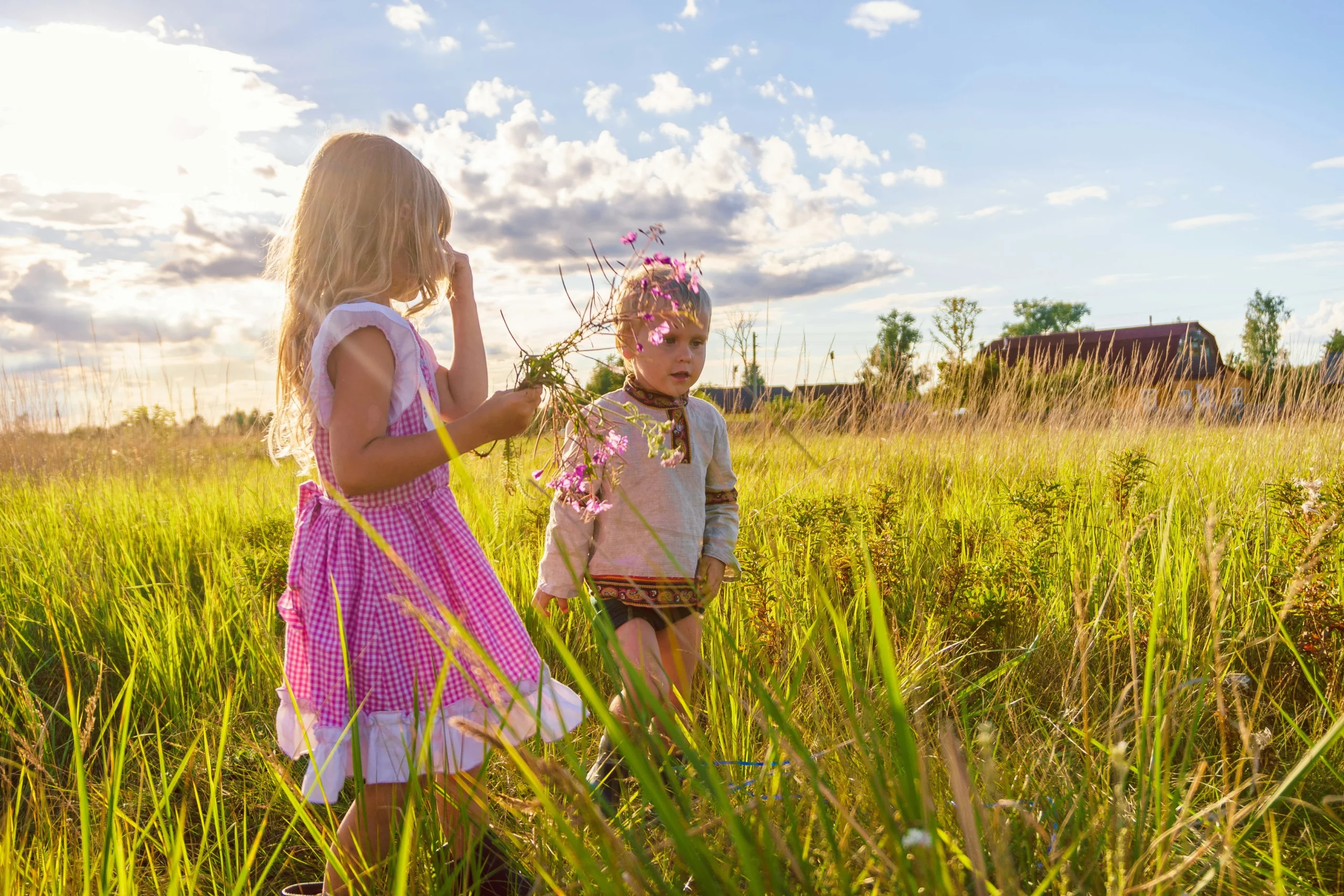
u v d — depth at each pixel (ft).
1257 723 5.96
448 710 5.55
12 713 8.50
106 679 10.30
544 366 6.14
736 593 10.41
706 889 3.11
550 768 3.13
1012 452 22.93
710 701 6.84
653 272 8.68
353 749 4.86
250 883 6.08
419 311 7.02
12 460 27.99
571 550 8.71
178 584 13.52
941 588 10.28
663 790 3.16
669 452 8.55
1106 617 9.66
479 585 6.04
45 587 12.81
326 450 5.98
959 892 3.23
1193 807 5.12
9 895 4.51
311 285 6.31
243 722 8.77
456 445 5.69
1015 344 132.98
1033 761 5.43
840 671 3.46
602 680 8.81
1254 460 20.02
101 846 4.92
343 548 5.79
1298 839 5.40
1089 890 3.89
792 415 23.62
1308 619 7.83
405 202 6.41
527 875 5.03
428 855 4.76
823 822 3.22
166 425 30.78
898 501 12.91
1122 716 6.03
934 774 4.64
